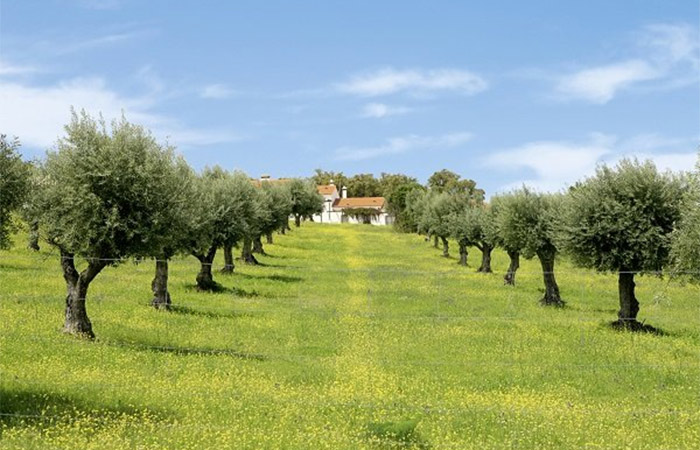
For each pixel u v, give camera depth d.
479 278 56.47
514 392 19.66
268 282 47.75
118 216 23.86
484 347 26.70
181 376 19.45
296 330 29.33
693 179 26.42
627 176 33.53
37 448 12.23
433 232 84.00
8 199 20.55
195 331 27.58
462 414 16.83
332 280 51.81
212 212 41.31
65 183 24.00
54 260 43.91
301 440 13.87
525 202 44.94
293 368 21.66
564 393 19.94
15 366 18.55
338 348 25.88
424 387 19.91
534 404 18.22
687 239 25.78
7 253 44.25
